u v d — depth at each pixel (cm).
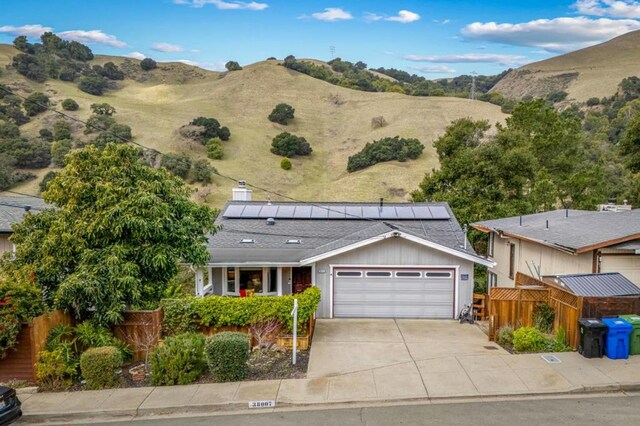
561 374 1055
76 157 1309
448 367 1138
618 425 831
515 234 1852
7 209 2125
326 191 5128
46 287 1248
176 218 1373
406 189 5016
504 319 1352
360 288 1673
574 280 1287
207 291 1806
